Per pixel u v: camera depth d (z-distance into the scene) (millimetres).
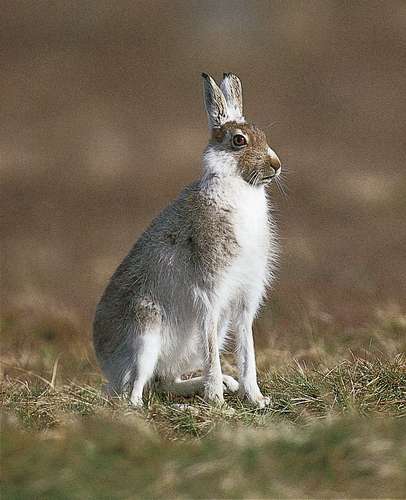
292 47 34500
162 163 27703
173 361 11781
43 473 8305
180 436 9828
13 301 18359
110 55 35531
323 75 32406
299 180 25297
